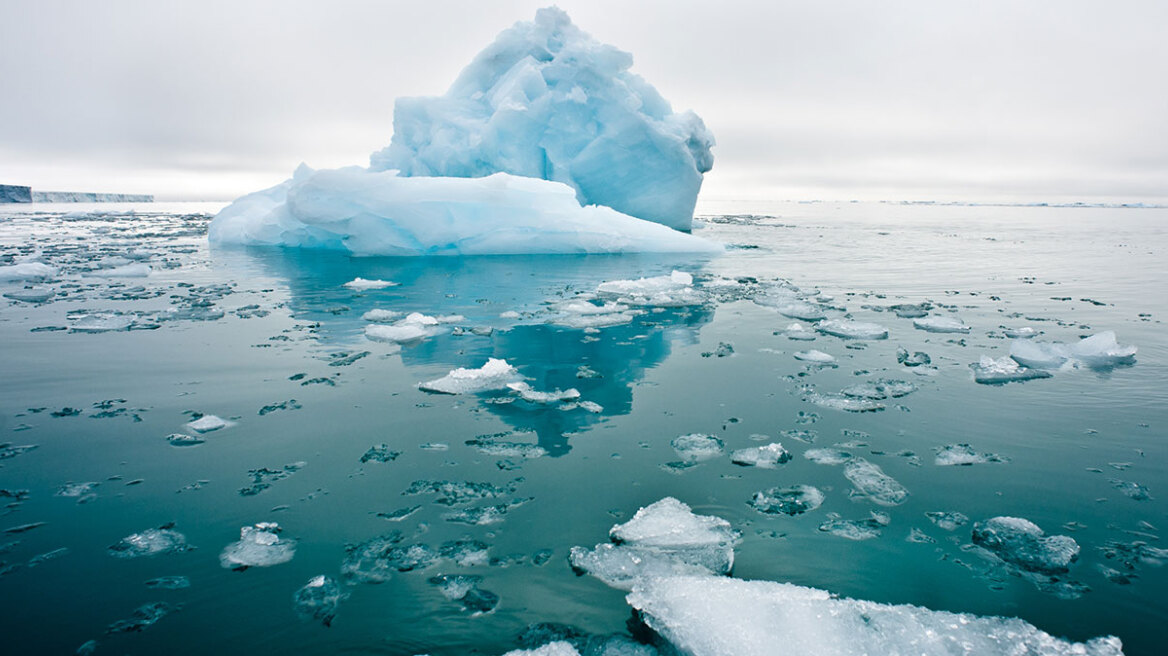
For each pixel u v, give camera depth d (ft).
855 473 7.79
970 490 7.37
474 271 27.22
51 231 50.90
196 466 7.97
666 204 45.29
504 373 11.80
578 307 18.42
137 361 12.77
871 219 87.61
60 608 5.24
